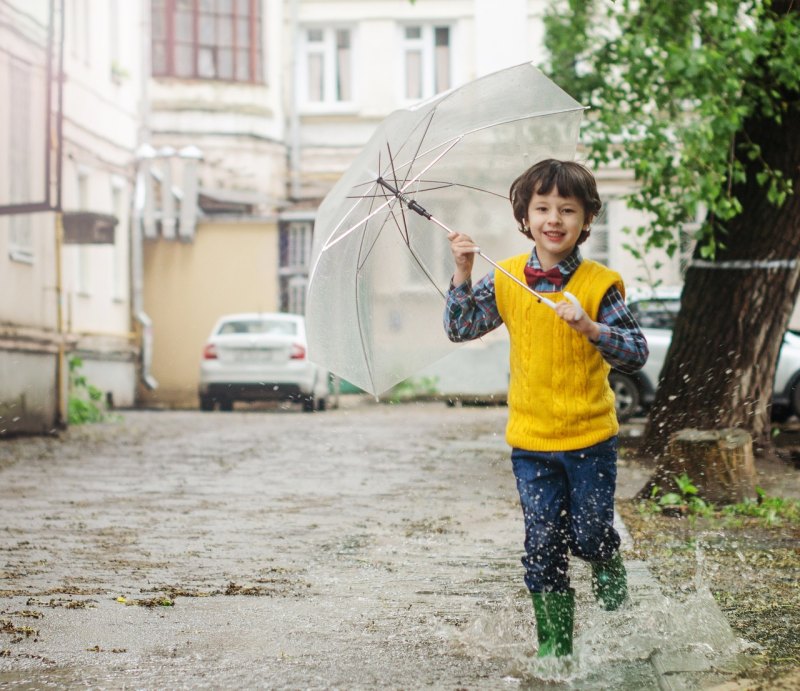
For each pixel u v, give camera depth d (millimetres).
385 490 12172
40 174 20875
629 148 13648
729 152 12453
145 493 11969
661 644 5543
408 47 35844
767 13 12008
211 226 32625
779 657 5316
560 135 5809
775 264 12492
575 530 5254
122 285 31000
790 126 12320
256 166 33906
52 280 20859
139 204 31453
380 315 5723
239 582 7371
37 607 6656
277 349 26203
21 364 19031
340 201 5500
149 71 33156
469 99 5562
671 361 13422
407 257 5695
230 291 32625
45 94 19297
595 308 5113
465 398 30375
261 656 5586
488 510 10609
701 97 11945
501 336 30562
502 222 5789
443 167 5656
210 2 33531
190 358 32469
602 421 5180
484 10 35094
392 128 5398
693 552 8133
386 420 23500
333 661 5488
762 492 10367
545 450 5207
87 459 15516
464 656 5562
